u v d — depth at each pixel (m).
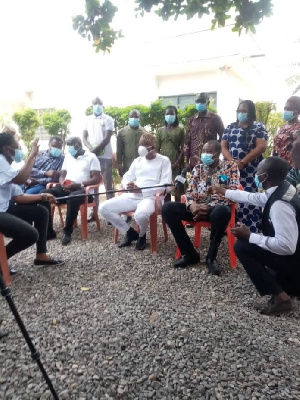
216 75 11.59
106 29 2.47
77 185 5.01
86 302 3.20
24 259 4.38
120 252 4.52
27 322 2.87
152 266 4.02
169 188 4.67
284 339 2.53
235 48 11.38
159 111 7.74
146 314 2.94
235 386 2.08
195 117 5.21
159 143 5.67
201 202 3.98
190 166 5.25
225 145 4.51
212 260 3.80
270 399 1.98
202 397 2.02
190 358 2.35
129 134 5.82
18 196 3.96
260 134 4.28
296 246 2.83
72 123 11.76
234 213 3.88
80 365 2.32
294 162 3.13
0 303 3.23
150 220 4.43
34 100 14.20
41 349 2.50
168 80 12.28
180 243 3.92
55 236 5.20
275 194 2.83
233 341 2.51
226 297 3.23
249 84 15.05
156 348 2.47
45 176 5.50
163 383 2.14
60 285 3.59
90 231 5.53
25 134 10.93
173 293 3.33
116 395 2.06
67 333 2.69
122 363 2.32
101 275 3.81
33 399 2.04
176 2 2.27
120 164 6.04
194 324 2.74
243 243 2.97
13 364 2.35
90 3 2.38
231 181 3.87
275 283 2.90
